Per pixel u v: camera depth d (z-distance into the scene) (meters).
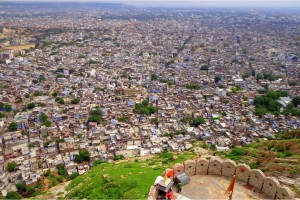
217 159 33.78
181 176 31.75
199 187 31.45
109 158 108.62
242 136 126.00
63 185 86.25
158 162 85.06
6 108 162.12
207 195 30.27
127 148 115.50
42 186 91.25
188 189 31.03
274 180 30.19
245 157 82.00
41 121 145.12
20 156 111.38
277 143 92.06
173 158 86.81
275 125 138.88
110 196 59.00
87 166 104.62
